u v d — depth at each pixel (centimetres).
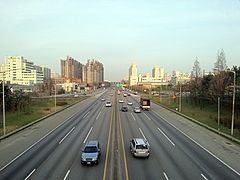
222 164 2886
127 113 7456
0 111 7269
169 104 10031
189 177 2481
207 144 3838
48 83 17888
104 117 6625
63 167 2755
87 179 2416
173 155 3234
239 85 6525
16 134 4581
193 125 5534
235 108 6994
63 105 9688
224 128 5025
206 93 8375
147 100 8319
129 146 3678
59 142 3919
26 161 2977
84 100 12375
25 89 15625
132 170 2666
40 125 5506
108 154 3259
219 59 8506
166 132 4741
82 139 4116
